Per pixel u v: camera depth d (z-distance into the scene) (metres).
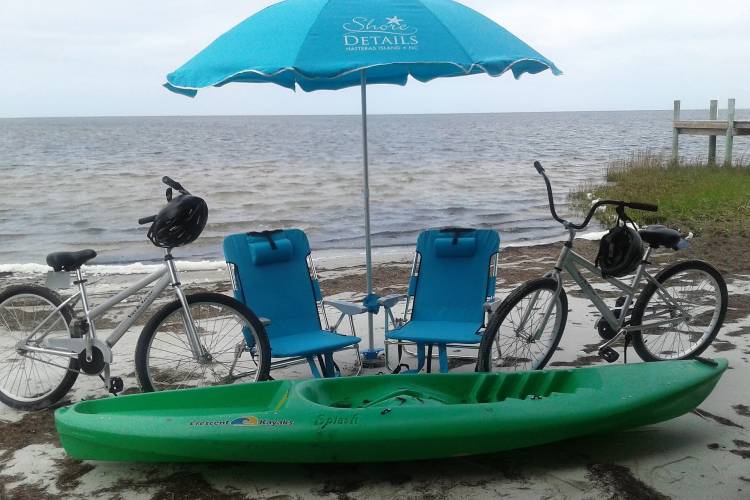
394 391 3.88
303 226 15.28
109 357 4.35
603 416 3.56
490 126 115.94
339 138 70.62
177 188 4.29
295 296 5.11
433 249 5.23
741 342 5.46
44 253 12.76
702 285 5.09
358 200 19.56
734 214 12.08
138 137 77.69
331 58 3.79
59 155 42.62
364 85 4.94
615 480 3.40
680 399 3.77
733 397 4.39
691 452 3.67
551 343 4.76
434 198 19.48
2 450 3.96
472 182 23.64
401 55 3.84
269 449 3.40
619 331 4.78
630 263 4.54
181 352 5.30
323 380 3.88
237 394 3.86
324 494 3.36
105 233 14.98
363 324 6.59
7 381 4.88
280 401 3.62
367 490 3.38
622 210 4.57
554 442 3.83
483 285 5.11
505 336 4.60
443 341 4.55
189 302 4.25
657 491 3.29
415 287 5.24
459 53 3.96
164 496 3.37
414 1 4.29
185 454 3.48
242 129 115.44
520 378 3.92
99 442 3.56
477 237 5.18
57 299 4.65
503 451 3.63
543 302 4.54
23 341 4.59
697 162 19.14
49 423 4.35
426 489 3.38
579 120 175.50
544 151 42.12
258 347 4.36
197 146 54.97
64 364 5.27
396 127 114.81
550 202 4.57
